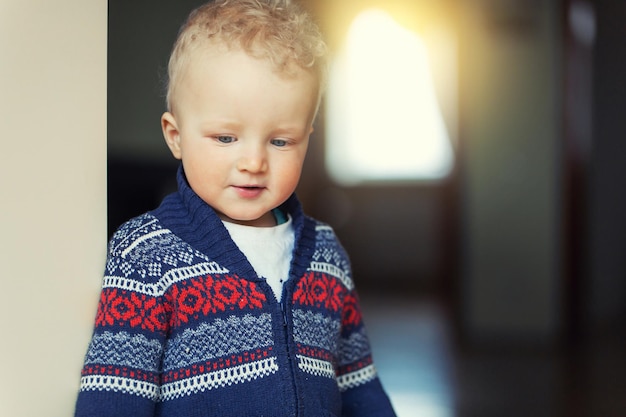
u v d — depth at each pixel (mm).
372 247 7020
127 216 4496
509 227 4551
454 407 3160
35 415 844
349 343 1188
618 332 4773
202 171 973
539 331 4516
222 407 947
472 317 4578
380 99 7148
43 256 847
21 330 824
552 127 4492
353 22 7090
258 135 961
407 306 5863
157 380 940
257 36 950
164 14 5164
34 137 830
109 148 4918
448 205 6863
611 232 5121
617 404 3205
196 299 957
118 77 5070
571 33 4434
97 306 928
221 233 980
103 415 875
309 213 6758
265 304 982
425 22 6895
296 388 973
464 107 4578
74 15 870
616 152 5148
